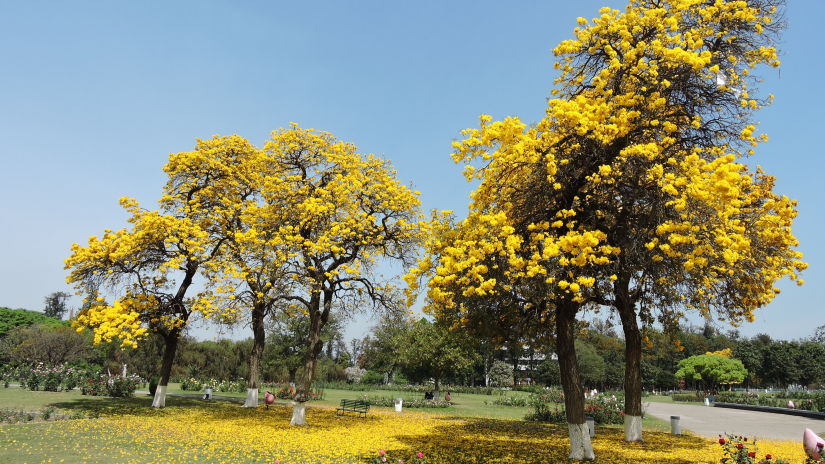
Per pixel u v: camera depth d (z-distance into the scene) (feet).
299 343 133.69
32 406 61.62
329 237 56.59
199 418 59.67
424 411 84.23
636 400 48.55
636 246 33.14
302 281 56.90
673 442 47.75
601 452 40.19
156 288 67.67
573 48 38.34
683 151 34.14
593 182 33.37
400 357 118.11
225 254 67.51
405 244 61.67
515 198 36.11
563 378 37.47
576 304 38.27
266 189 62.39
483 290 32.14
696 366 159.53
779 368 194.59
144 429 48.19
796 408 95.86
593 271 34.60
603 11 37.09
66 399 71.56
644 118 33.78
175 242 63.26
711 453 40.45
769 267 35.63
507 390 171.42
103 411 60.70
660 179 30.45
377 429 54.75
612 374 199.62
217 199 71.67
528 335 46.85
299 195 61.26
